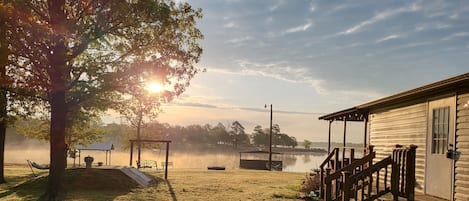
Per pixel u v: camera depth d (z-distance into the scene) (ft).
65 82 40.68
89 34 38.75
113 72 41.60
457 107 35.29
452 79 32.50
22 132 73.36
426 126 40.32
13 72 40.09
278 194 52.54
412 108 43.62
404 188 34.14
